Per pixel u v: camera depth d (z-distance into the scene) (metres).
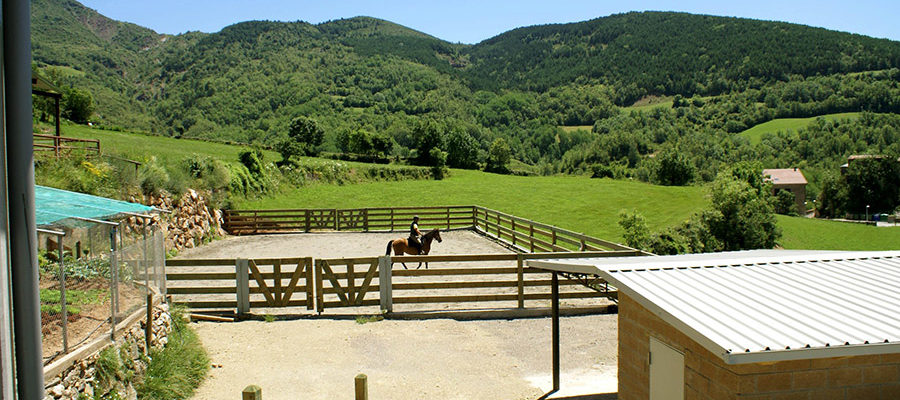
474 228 29.02
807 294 5.57
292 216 29.12
